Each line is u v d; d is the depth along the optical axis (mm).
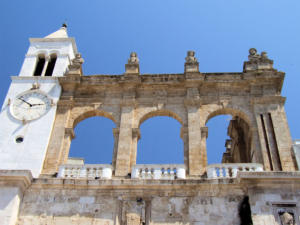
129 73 35969
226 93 34812
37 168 30812
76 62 38000
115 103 35031
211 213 26922
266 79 34531
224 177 28109
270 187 26656
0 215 26484
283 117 32375
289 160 29938
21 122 33594
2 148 31984
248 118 33094
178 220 26844
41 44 40219
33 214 27547
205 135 32188
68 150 32688
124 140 32156
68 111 34562
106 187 28250
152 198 27812
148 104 34719
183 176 28766
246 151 38375
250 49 37406
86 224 26969
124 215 27219
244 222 26281
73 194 28281
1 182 27875
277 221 25359
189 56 37375
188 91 34719
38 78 36688
